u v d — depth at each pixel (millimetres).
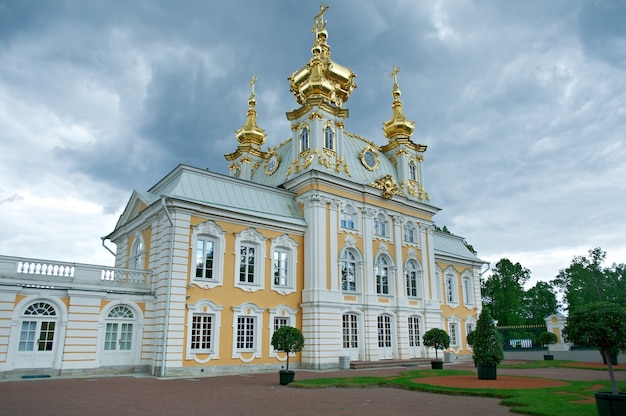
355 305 32688
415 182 41375
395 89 43594
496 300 67562
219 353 26250
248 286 28500
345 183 33875
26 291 22438
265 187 32406
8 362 21578
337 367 30016
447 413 12742
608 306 12953
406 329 35750
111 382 20375
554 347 40156
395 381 19984
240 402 14812
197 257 26891
